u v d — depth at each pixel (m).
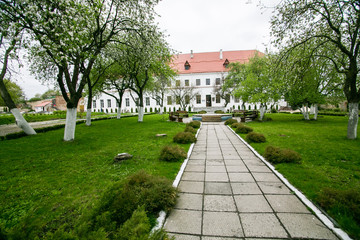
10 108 8.98
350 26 7.15
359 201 2.50
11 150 6.29
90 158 5.34
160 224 2.31
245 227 2.28
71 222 2.32
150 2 8.65
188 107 37.44
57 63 6.59
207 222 2.39
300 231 2.19
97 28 7.98
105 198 2.26
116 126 13.17
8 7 5.95
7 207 2.79
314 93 13.12
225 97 32.38
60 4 5.81
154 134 9.38
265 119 16.58
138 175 3.26
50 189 3.37
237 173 4.17
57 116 26.23
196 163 4.97
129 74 15.35
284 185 3.48
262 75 15.77
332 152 5.43
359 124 12.13
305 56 7.92
